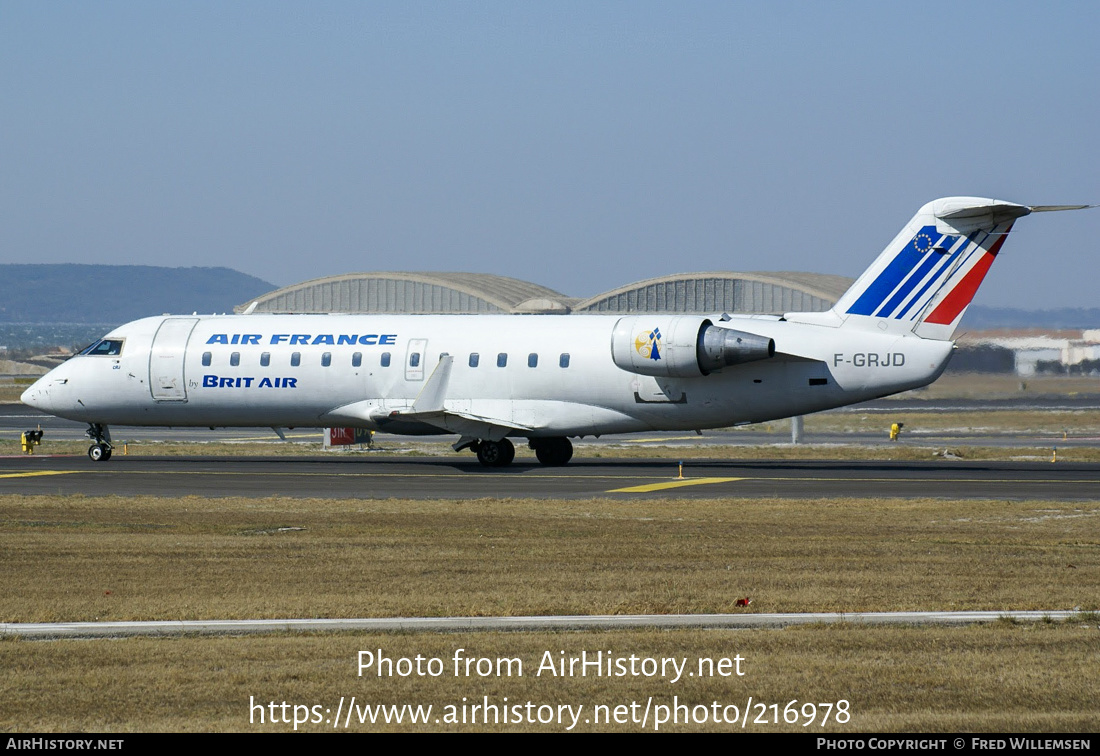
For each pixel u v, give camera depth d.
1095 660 32.75
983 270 88.25
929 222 88.94
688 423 94.19
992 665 32.25
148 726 27.84
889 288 90.25
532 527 60.44
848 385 90.38
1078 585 43.50
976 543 54.31
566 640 35.28
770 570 46.81
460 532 58.38
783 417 93.19
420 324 100.25
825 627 36.84
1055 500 73.38
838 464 101.94
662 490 80.00
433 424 96.69
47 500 73.56
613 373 93.75
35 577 45.41
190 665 32.59
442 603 40.44
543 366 95.25
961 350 183.88
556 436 96.75
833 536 57.25
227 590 42.81
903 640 35.00
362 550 52.09
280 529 59.66
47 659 33.22
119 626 37.34
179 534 57.88
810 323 92.19
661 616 38.59
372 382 98.75
